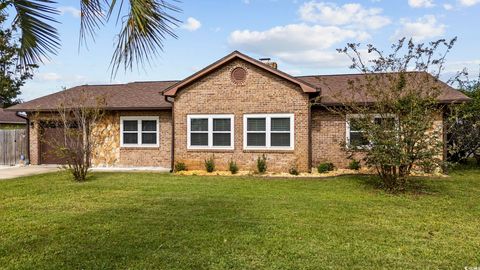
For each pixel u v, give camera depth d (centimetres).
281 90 1625
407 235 670
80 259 553
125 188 1202
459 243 624
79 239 650
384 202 962
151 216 811
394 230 701
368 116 1142
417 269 512
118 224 746
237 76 1672
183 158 1728
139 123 1900
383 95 1127
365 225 735
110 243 625
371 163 1159
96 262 541
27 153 2020
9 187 1243
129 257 559
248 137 1664
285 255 564
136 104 1870
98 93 2106
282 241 630
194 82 1717
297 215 816
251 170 1652
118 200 999
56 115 1958
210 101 1702
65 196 1066
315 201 973
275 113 1631
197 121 1717
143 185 1265
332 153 1666
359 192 1109
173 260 546
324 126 1675
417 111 1070
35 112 1967
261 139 1650
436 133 1101
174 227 721
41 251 591
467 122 1689
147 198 1024
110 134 1930
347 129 1641
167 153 1867
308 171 1589
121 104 1888
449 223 755
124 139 1919
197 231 692
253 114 1656
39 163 2006
